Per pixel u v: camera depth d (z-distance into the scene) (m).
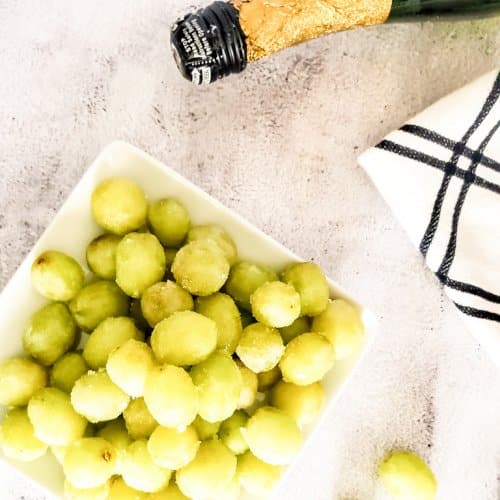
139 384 0.46
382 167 0.56
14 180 0.58
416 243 0.56
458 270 0.56
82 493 0.48
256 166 0.58
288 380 0.49
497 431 0.60
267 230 0.59
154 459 0.46
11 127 0.58
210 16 0.48
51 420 0.47
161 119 0.58
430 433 0.60
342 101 0.59
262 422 0.48
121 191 0.49
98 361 0.48
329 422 0.59
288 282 0.50
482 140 0.55
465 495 0.60
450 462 0.60
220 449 0.47
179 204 0.50
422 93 0.59
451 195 0.56
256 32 0.48
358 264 0.59
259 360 0.48
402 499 0.58
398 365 0.59
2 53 0.58
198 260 0.47
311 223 0.59
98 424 0.49
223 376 0.46
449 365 0.60
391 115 0.59
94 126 0.58
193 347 0.45
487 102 0.55
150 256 0.48
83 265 0.52
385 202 0.59
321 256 0.59
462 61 0.59
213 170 0.58
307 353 0.48
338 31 0.54
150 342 0.47
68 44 0.58
